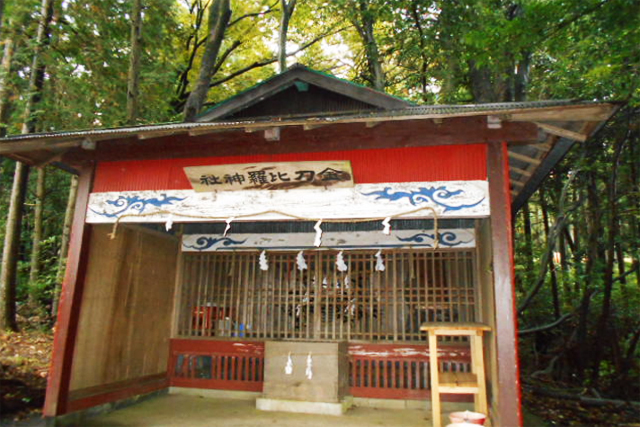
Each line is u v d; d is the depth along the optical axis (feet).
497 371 13.73
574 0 18.16
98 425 16.20
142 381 20.21
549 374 32.35
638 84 22.06
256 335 21.85
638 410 24.49
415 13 35.22
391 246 21.15
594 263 30.73
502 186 14.28
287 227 22.43
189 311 22.82
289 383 18.79
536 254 37.19
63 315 16.37
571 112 13.06
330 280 21.59
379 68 42.96
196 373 22.00
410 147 15.20
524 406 23.98
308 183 15.43
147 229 20.84
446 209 14.51
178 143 16.89
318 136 15.79
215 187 16.16
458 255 20.48
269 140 15.76
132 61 29.22
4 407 17.31
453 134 14.82
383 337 20.62
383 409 19.30
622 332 32.09
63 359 15.93
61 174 42.86
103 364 17.94
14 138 15.81
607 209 30.30
